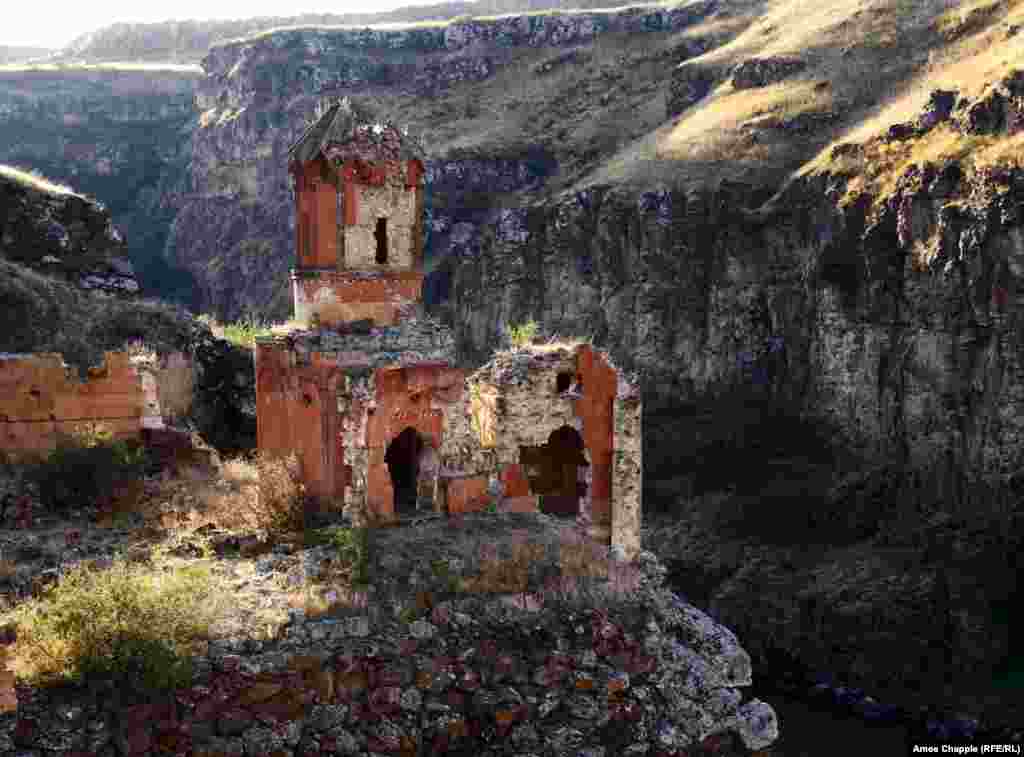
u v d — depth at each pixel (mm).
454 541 16969
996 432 50250
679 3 118438
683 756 15312
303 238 19500
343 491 18016
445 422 18969
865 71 78625
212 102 136750
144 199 139125
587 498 21797
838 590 49438
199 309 123875
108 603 13305
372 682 14219
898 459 56000
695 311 73562
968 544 49281
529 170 101125
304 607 14750
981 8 75438
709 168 76438
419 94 121438
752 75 85500
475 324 88875
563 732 14695
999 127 54156
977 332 52094
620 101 106125
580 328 80812
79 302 32594
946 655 45812
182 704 13180
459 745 14297
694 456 66688
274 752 13383
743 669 16609
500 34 125438
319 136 19203
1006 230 49594
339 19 171250
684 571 55719
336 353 18750
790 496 58781
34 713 12617
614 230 79062
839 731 41375
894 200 57344
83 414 20828
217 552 16656
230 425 30125
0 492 18562
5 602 14648
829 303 62000
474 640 14992
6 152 131000
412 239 20000
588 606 15977
